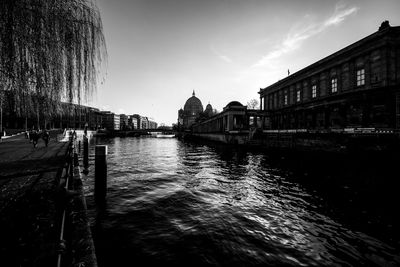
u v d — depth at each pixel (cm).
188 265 504
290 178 1414
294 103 4422
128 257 527
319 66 3591
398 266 518
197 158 2542
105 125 11738
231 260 530
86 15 632
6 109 596
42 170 977
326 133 2267
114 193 1051
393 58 2459
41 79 547
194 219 761
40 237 377
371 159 1728
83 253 310
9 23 458
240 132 4575
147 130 10500
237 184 1278
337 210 859
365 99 2527
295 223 748
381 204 914
